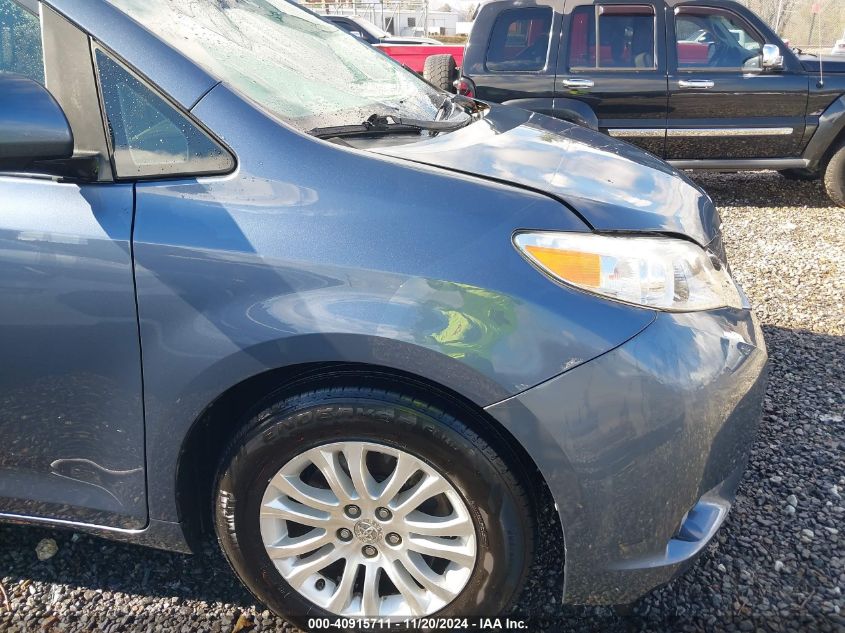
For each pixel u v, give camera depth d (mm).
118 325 1611
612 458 1539
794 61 5852
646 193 1860
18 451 1798
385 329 1520
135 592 2049
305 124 1793
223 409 1751
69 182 1639
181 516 1774
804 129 5902
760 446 2686
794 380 3164
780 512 2330
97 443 1737
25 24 1700
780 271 4512
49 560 2168
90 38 1660
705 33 5988
